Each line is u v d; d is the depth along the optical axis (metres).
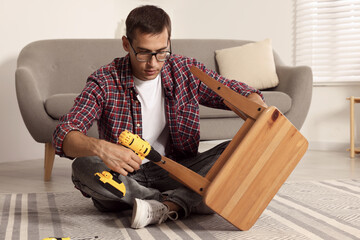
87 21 3.63
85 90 1.36
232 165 1.22
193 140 1.50
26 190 2.10
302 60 3.79
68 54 3.06
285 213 1.53
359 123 3.58
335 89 3.65
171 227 1.36
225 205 1.24
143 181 1.52
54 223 1.43
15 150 3.27
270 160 1.25
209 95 1.52
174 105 1.45
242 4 3.95
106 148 1.14
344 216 1.49
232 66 3.11
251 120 1.26
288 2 3.80
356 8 3.58
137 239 1.24
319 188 1.96
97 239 1.24
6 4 3.20
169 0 4.17
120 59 1.44
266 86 3.02
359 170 2.59
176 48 3.24
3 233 1.32
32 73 2.61
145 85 1.43
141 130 1.42
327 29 3.69
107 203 1.49
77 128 1.23
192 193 1.42
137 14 1.26
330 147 3.65
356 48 3.63
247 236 1.26
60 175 2.56
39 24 3.36
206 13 4.08
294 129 1.25
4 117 3.22
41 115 2.39
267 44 3.16
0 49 3.20
